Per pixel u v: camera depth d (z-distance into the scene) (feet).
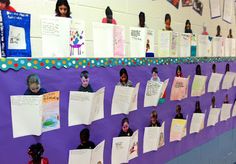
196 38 6.34
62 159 3.61
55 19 3.50
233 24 7.95
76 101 3.72
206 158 7.01
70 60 3.63
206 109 6.82
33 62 3.22
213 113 7.14
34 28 3.32
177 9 5.74
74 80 3.69
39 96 3.24
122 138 4.51
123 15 4.50
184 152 6.14
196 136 6.55
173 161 5.80
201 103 6.60
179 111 5.87
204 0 6.63
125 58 4.46
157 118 5.26
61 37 3.57
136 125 4.80
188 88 6.10
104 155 4.24
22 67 3.12
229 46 7.73
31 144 3.24
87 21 3.92
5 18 2.97
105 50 4.17
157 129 5.26
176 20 5.74
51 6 3.49
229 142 8.12
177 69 5.69
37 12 3.34
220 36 7.33
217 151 7.51
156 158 5.33
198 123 6.53
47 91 3.38
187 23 6.07
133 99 4.65
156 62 5.12
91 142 3.99
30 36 3.28
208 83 6.81
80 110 3.78
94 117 4.00
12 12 3.04
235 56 8.01
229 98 7.86
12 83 3.04
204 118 6.79
